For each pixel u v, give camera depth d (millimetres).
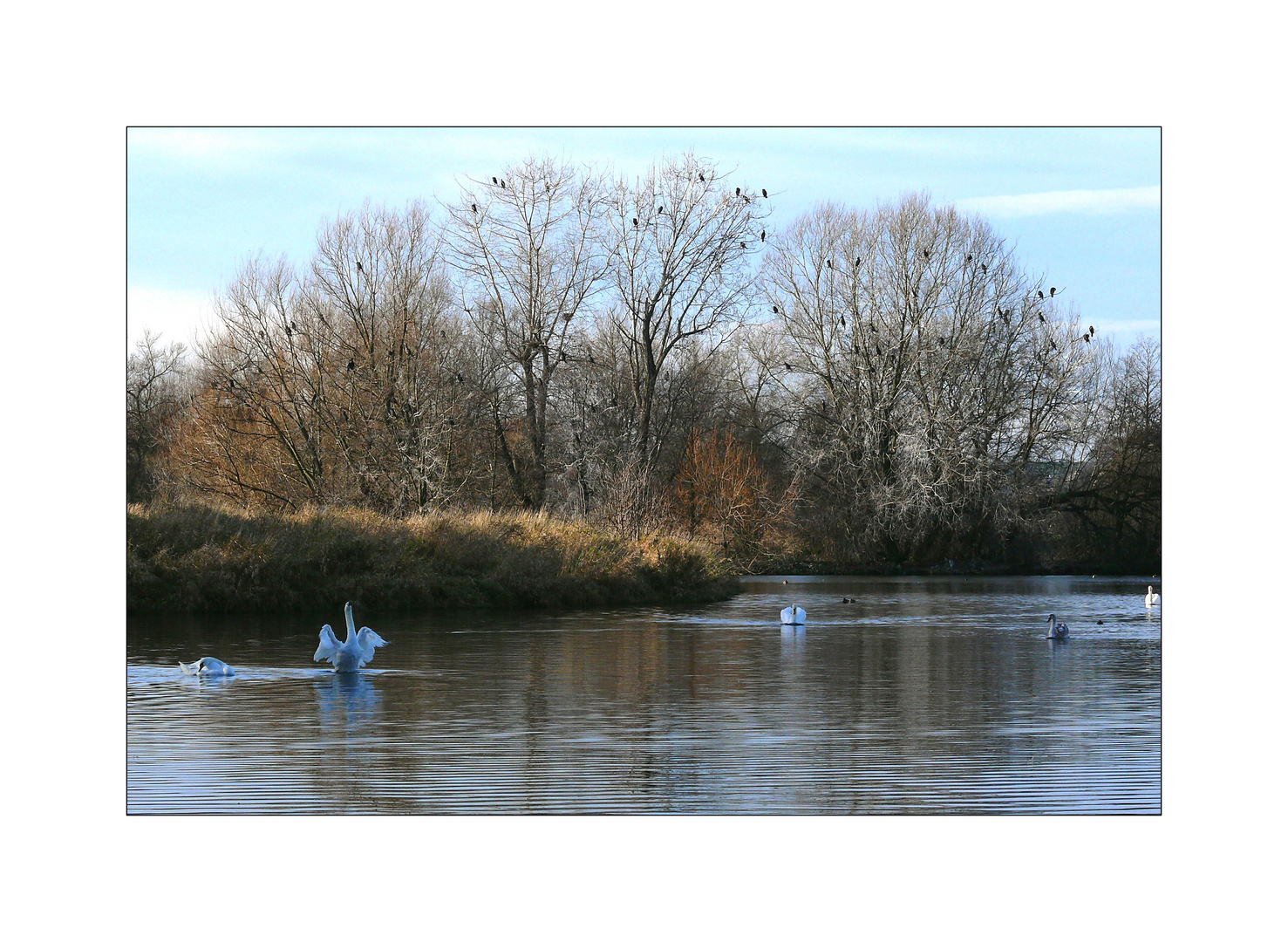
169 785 12617
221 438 48656
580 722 16016
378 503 47156
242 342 49125
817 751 14305
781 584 51750
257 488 47969
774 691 18922
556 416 56281
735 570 55938
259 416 49094
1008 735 15320
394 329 49562
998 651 24906
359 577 33625
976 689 19250
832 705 17547
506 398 55500
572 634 27906
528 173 54438
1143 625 31219
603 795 12227
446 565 35781
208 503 37000
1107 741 14961
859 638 27516
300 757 13820
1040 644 26297
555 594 36875
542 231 54875
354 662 20469
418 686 19250
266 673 20516
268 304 49281
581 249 55625
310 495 47719
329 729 15430
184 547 32094
